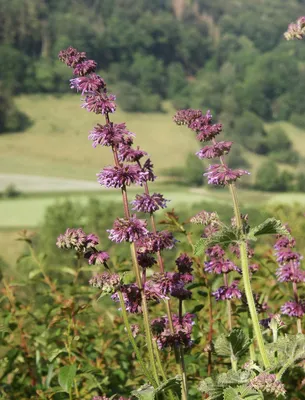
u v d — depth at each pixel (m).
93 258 3.36
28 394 5.28
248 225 3.63
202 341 5.31
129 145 3.42
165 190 159.75
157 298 3.47
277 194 174.12
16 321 5.54
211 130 3.60
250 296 3.61
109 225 64.62
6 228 124.31
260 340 3.65
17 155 187.75
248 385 3.56
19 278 5.99
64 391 4.41
